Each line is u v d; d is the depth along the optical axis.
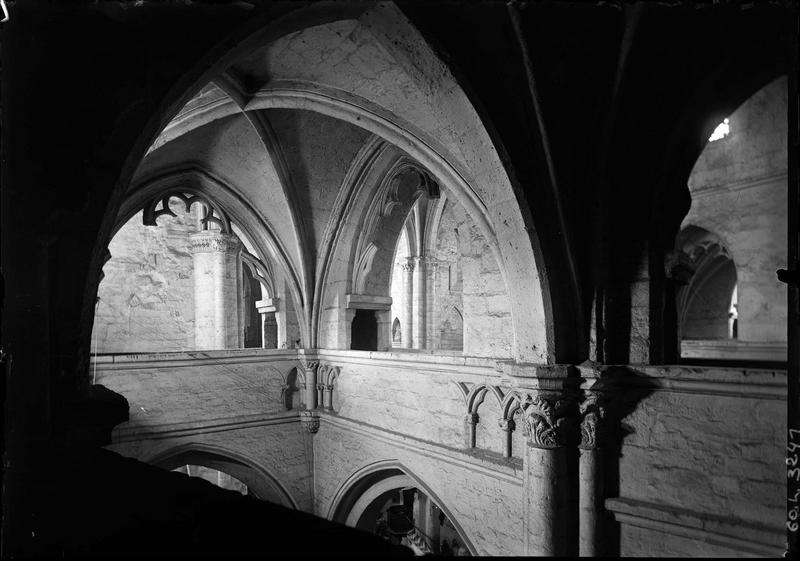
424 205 15.97
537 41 3.94
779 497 3.34
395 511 12.53
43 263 2.25
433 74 4.05
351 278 8.69
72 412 2.44
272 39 3.39
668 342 4.50
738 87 3.69
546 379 4.16
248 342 16.94
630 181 4.35
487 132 4.09
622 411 4.21
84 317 2.59
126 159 2.64
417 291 16.11
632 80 4.12
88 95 2.46
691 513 3.74
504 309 6.29
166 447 7.76
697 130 4.03
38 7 2.23
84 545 1.42
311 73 5.25
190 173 8.16
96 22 2.50
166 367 7.88
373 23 3.86
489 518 5.37
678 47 3.94
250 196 8.69
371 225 8.57
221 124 7.29
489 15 3.81
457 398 5.96
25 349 2.15
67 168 2.32
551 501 4.23
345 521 8.30
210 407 8.20
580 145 4.36
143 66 2.70
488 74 4.02
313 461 8.99
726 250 5.75
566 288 4.34
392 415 7.05
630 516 4.01
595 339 4.32
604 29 3.91
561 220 4.28
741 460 3.54
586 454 4.20
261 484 8.85
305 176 8.01
